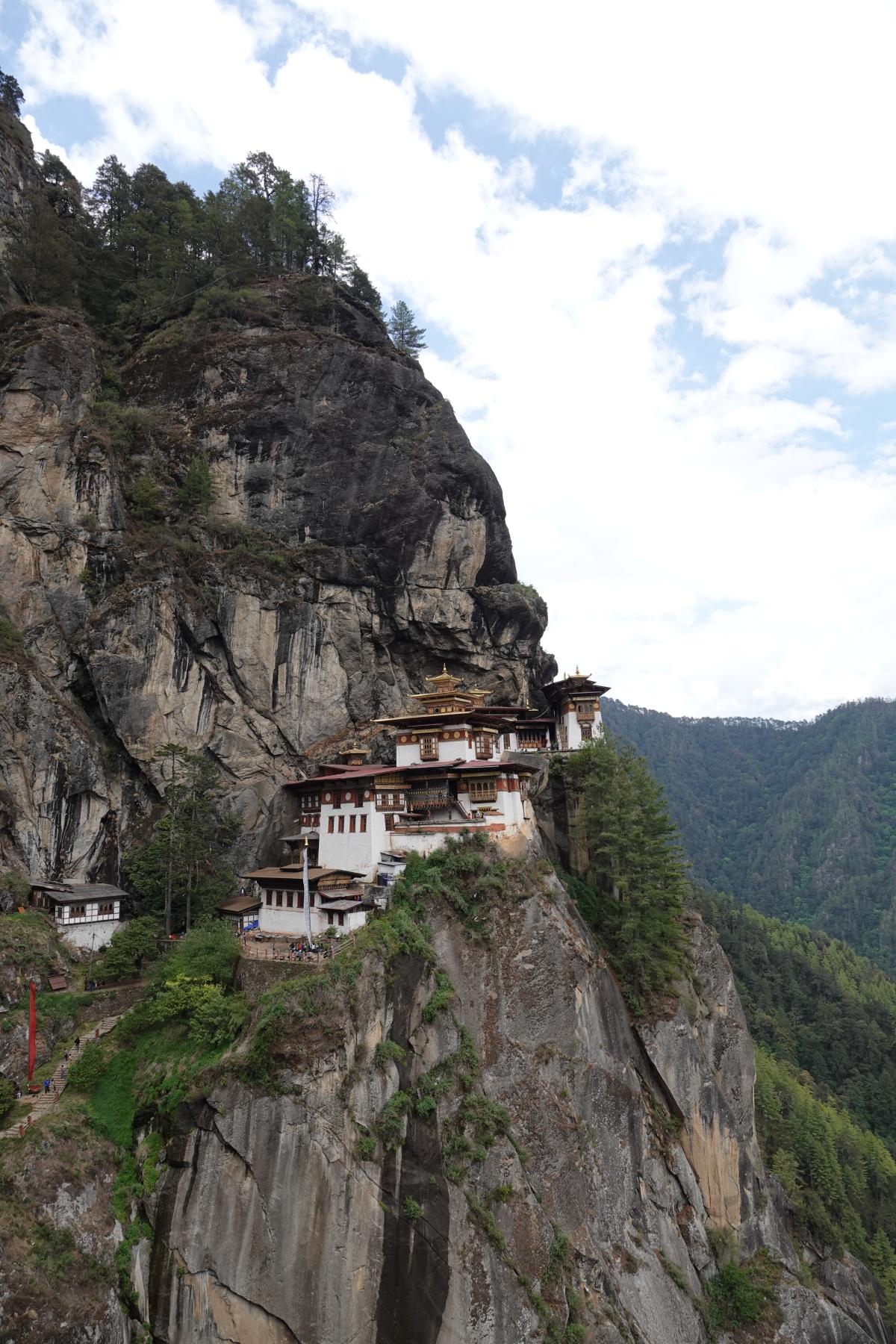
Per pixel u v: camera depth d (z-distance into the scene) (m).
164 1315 34.81
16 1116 38.88
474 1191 40.03
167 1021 42.88
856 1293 63.78
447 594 74.88
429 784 56.94
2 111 98.06
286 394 72.69
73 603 59.81
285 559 68.88
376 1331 35.88
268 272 86.31
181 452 70.50
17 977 45.53
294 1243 35.81
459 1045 43.72
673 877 57.53
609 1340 40.91
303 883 50.41
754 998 124.94
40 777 54.62
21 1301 31.22
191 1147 37.19
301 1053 38.12
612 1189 47.16
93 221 92.12
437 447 76.12
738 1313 52.28
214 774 60.59
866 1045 117.00
